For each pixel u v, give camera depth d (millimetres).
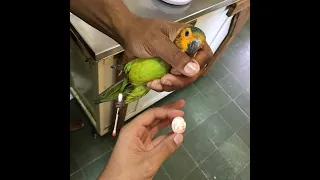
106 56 815
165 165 1556
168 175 1534
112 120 1368
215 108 1810
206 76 1908
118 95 627
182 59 561
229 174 1611
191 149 1636
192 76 592
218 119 1775
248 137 1744
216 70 1957
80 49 912
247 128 1779
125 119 1492
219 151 1667
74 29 815
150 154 667
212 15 1141
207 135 1703
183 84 617
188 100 1797
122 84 630
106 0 676
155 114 765
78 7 694
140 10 874
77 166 1460
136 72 592
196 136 1685
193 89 1844
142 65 586
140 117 744
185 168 1574
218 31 1382
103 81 992
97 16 692
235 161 1654
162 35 596
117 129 1480
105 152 1522
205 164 1610
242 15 1330
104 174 665
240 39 2166
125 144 689
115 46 809
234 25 1395
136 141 698
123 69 638
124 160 668
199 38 572
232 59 2043
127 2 874
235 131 1754
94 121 1451
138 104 1446
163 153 670
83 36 802
